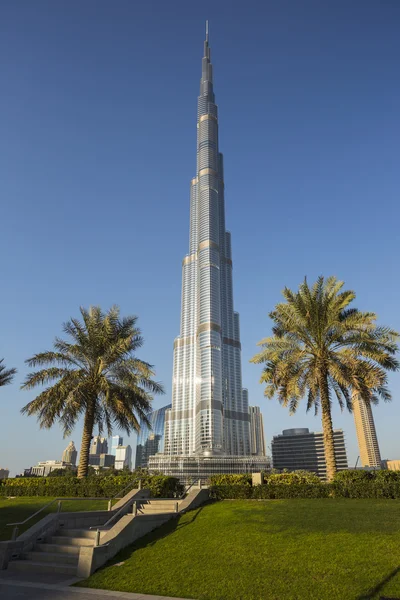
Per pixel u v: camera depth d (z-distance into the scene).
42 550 15.23
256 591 10.37
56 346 30.69
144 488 22.77
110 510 19.62
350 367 25.50
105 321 31.69
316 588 10.19
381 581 10.15
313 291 28.42
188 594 10.60
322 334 27.16
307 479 23.67
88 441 28.95
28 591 11.22
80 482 26.41
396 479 21.58
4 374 39.12
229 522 16.27
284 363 26.42
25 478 28.47
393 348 25.53
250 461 197.38
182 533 15.62
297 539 13.70
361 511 16.52
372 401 27.23
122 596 10.67
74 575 13.11
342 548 12.53
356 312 27.73
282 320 28.69
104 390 29.33
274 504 19.11
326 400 26.20
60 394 28.45
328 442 25.23
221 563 12.38
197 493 20.95
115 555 14.05
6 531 17.80
